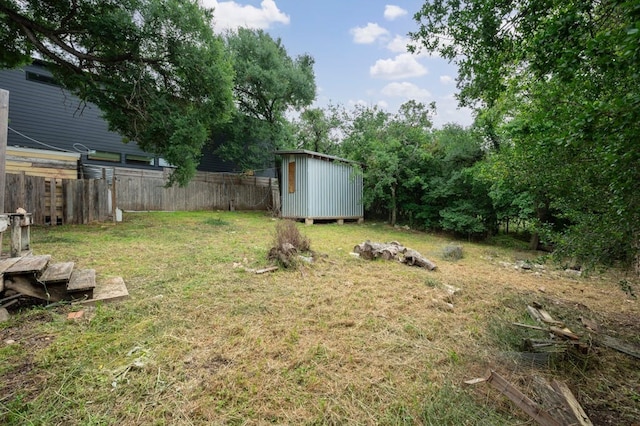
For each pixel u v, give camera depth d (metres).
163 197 11.68
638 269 4.35
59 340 2.20
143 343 2.24
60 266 3.16
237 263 4.66
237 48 13.91
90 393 1.69
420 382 2.00
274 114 15.40
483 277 5.00
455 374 2.12
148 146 8.72
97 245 5.32
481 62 3.02
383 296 3.64
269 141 15.39
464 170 9.43
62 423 1.47
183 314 2.78
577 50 1.73
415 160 11.40
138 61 7.46
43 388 1.70
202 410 1.62
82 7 6.66
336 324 2.79
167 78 8.10
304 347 2.34
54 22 7.09
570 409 1.62
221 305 3.04
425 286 4.13
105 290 3.16
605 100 1.82
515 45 2.64
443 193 10.30
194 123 8.18
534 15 2.23
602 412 1.84
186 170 8.34
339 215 12.16
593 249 2.38
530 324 3.12
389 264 5.30
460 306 3.54
